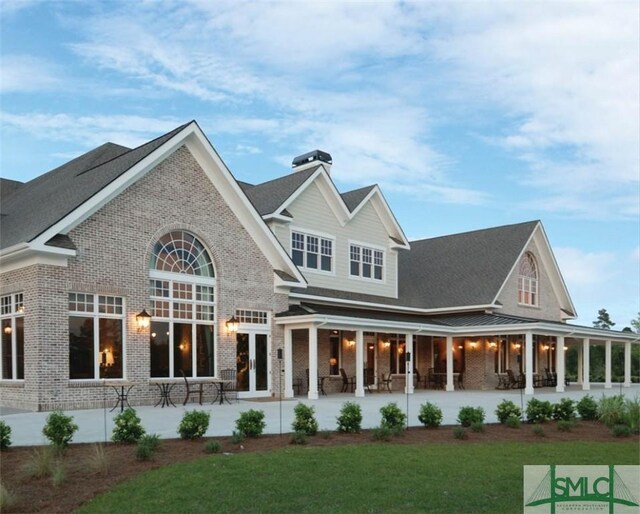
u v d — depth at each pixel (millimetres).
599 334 31891
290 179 28016
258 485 8523
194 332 20672
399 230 32531
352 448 11148
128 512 7449
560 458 10859
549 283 37969
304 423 12531
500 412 15406
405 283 34938
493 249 34781
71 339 17391
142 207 19297
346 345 28078
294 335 25359
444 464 10086
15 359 17766
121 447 10844
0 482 8469
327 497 8102
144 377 18859
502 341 32875
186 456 10242
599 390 31047
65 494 8109
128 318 18625
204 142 20844
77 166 23609
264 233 23000
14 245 16797
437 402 21688
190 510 7531
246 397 22156
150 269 19609
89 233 17859
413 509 7672
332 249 28844
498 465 10148
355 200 30547
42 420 14617
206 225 21281
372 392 27719
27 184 26141
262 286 23094
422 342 33156
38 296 16688
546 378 34906
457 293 32812
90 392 17562
